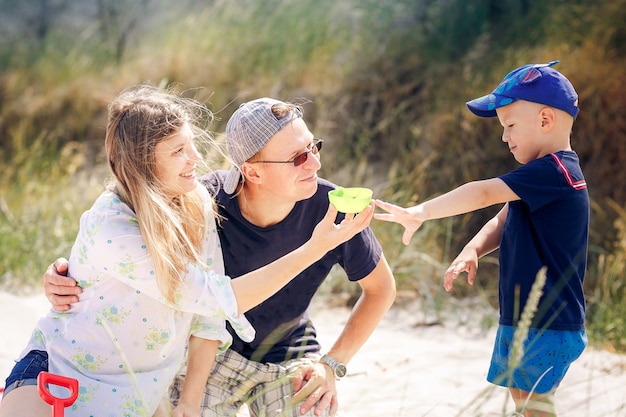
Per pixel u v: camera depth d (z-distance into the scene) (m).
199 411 2.99
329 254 3.28
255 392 3.37
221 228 3.24
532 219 3.20
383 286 3.37
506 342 3.21
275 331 3.34
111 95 9.04
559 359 3.14
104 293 2.90
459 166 6.70
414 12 8.15
